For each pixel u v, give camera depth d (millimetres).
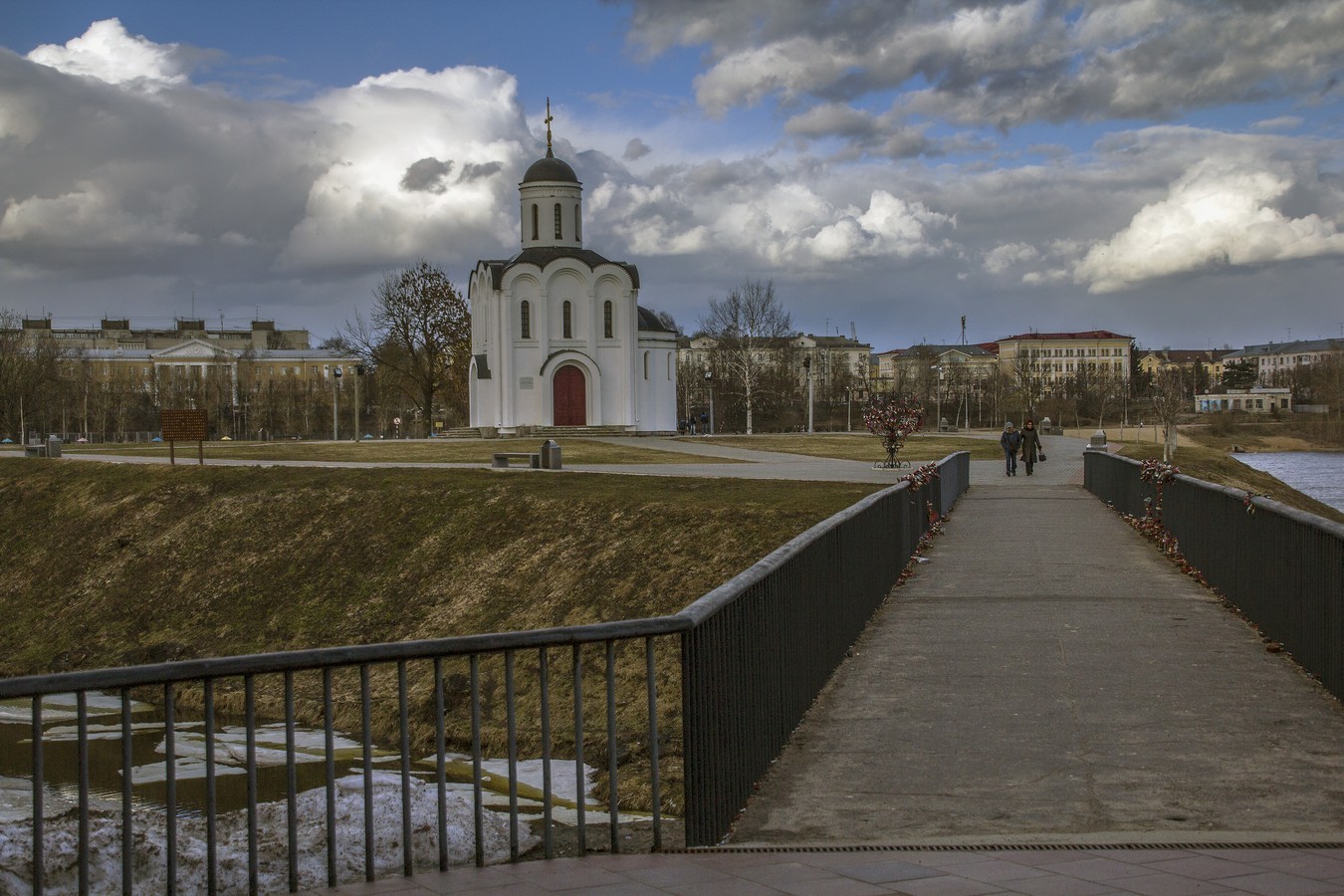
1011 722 9836
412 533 36219
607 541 31531
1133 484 25609
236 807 15023
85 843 5004
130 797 5117
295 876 5762
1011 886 5688
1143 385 189250
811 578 10633
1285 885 5602
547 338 80250
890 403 47938
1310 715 9898
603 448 65125
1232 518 15117
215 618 34562
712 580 28109
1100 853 6418
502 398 80188
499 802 14844
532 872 6184
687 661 6879
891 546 16750
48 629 37125
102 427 122500
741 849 6816
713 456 57531
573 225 82750
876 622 14320
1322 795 7867
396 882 5980
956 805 7832
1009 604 15430
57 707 22906
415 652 5879
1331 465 107688
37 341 118938
